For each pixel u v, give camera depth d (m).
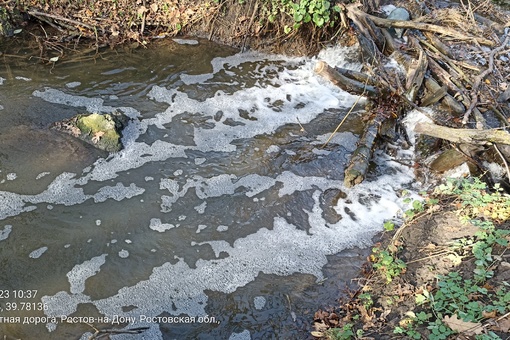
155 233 2.94
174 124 3.59
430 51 4.01
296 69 4.20
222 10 4.21
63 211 2.99
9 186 3.06
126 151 3.37
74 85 3.73
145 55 4.07
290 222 3.06
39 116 3.46
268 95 3.93
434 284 2.55
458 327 2.27
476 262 2.53
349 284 2.75
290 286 2.73
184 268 2.79
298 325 2.56
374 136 3.43
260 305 2.65
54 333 2.48
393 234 2.99
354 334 2.43
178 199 3.13
